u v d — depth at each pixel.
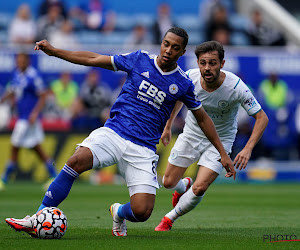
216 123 26.41
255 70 67.12
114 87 64.69
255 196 48.72
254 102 24.86
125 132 21.16
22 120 50.75
